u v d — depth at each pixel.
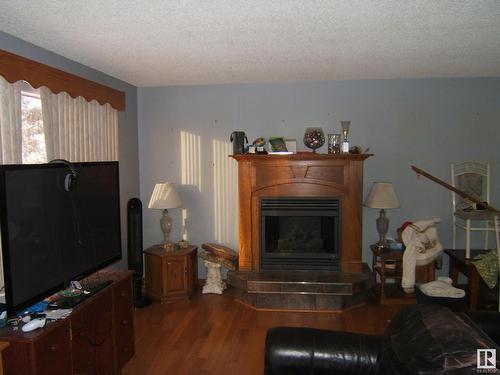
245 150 4.07
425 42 2.74
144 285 4.21
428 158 4.19
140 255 3.97
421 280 3.97
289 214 4.05
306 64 3.40
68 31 2.44
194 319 3.58
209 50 2.91
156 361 2.84
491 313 2.13
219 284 4.27
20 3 2.00
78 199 2.31
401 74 3.90
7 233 1.80
